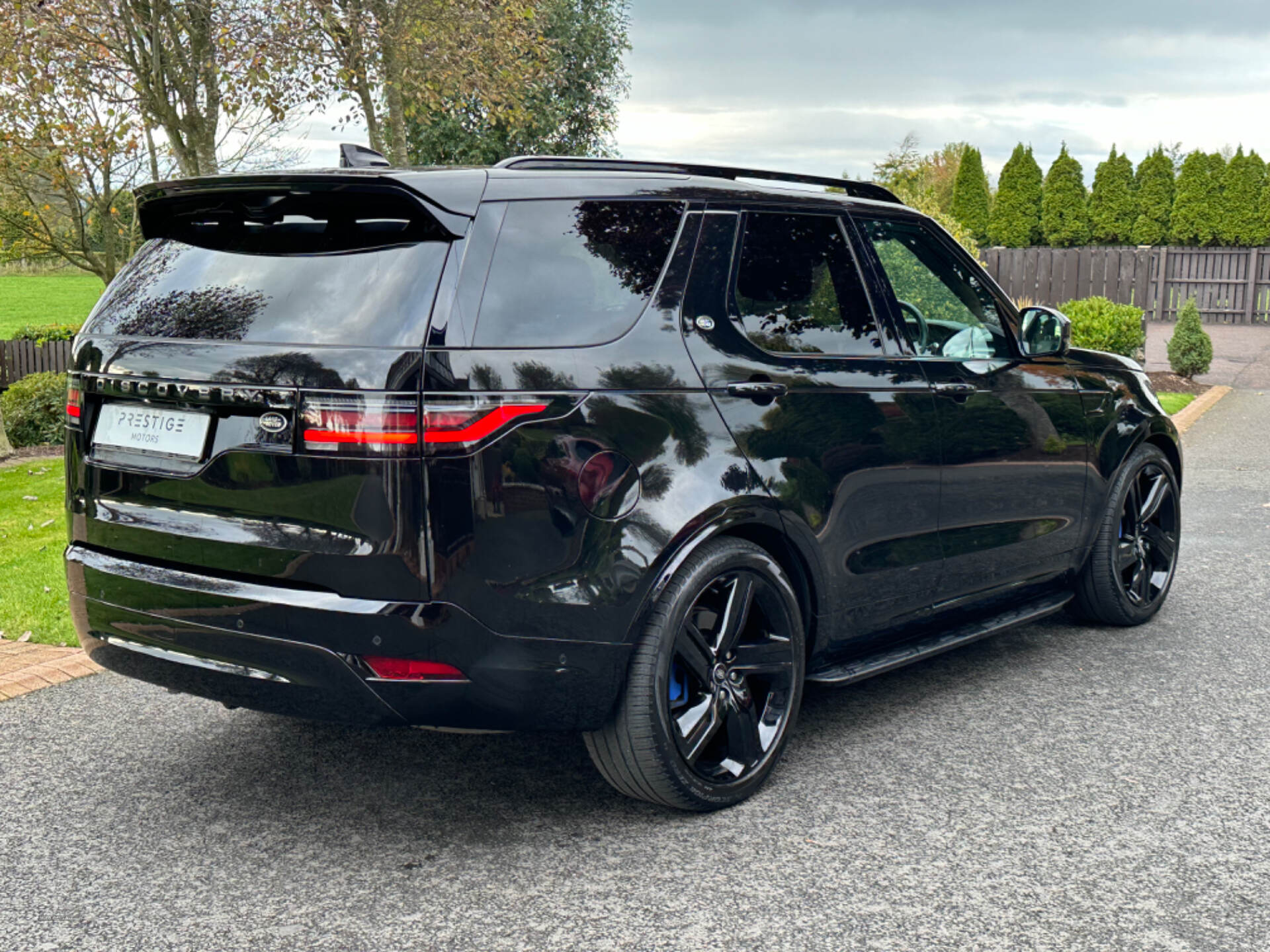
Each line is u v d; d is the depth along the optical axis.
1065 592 4.98
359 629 2.82
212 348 3.01
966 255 4.42
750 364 3.40
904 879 2.94
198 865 3.08
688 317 3.30
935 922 2.73
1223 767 3.65
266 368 2.90
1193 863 3.02
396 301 2.86
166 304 3.22
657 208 3.35
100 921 2.79
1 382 18.23
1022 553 4.53
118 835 3.26
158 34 10.27
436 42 11.88
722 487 3.22
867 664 3.85
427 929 2.74
